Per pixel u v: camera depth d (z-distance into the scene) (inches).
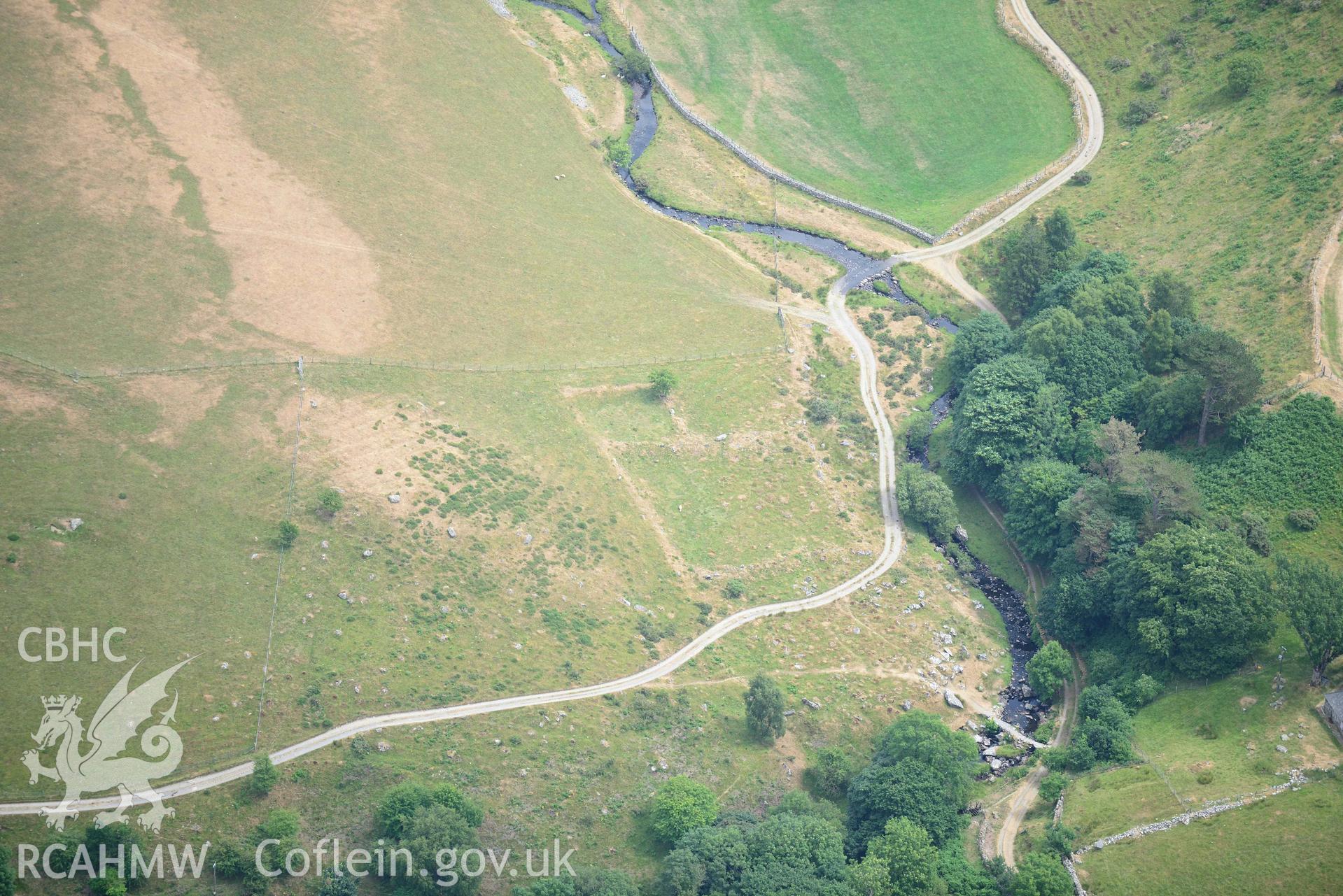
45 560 6387.8
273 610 6437.0
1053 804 5959.6
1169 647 6338.6
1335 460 6889.8
